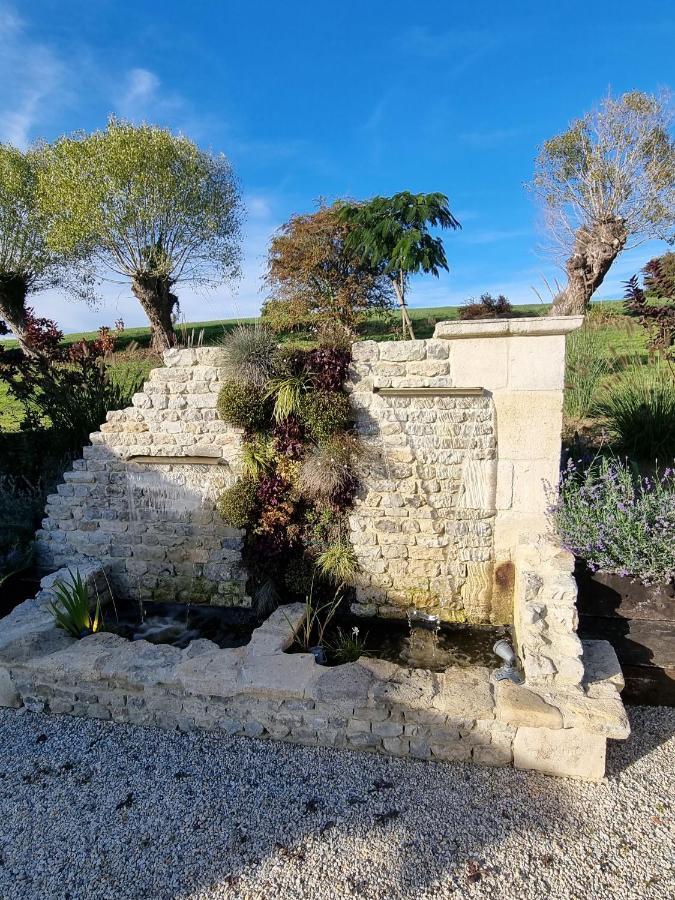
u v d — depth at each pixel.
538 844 2.82
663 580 3.85
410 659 4.46
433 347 4.61
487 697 3.37
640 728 3.66
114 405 8.08
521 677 3.56
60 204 16.14
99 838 2.98
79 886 2.71
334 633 4.88
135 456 5.38
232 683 3.66
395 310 16.64
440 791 3.20
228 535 5.38
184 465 5.36
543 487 4.64
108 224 16.02
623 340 10.04
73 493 5.66
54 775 3.47
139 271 17.08
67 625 4.53
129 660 3.96
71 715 4.09
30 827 3.07
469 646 4.62
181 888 2.68
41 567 5.81
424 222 11.27
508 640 4.61
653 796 3.10
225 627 5.13
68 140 16.69
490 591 4.92
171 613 5.41
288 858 2.80
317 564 5.17
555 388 4.46
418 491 4.90
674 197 12.02
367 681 3.57
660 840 2.82
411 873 2.69
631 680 3.86
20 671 4.11
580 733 3.19
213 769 3.47
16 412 10.04
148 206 16.39
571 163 13.07
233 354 4.93
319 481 4.85
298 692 3.54
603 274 11.38
